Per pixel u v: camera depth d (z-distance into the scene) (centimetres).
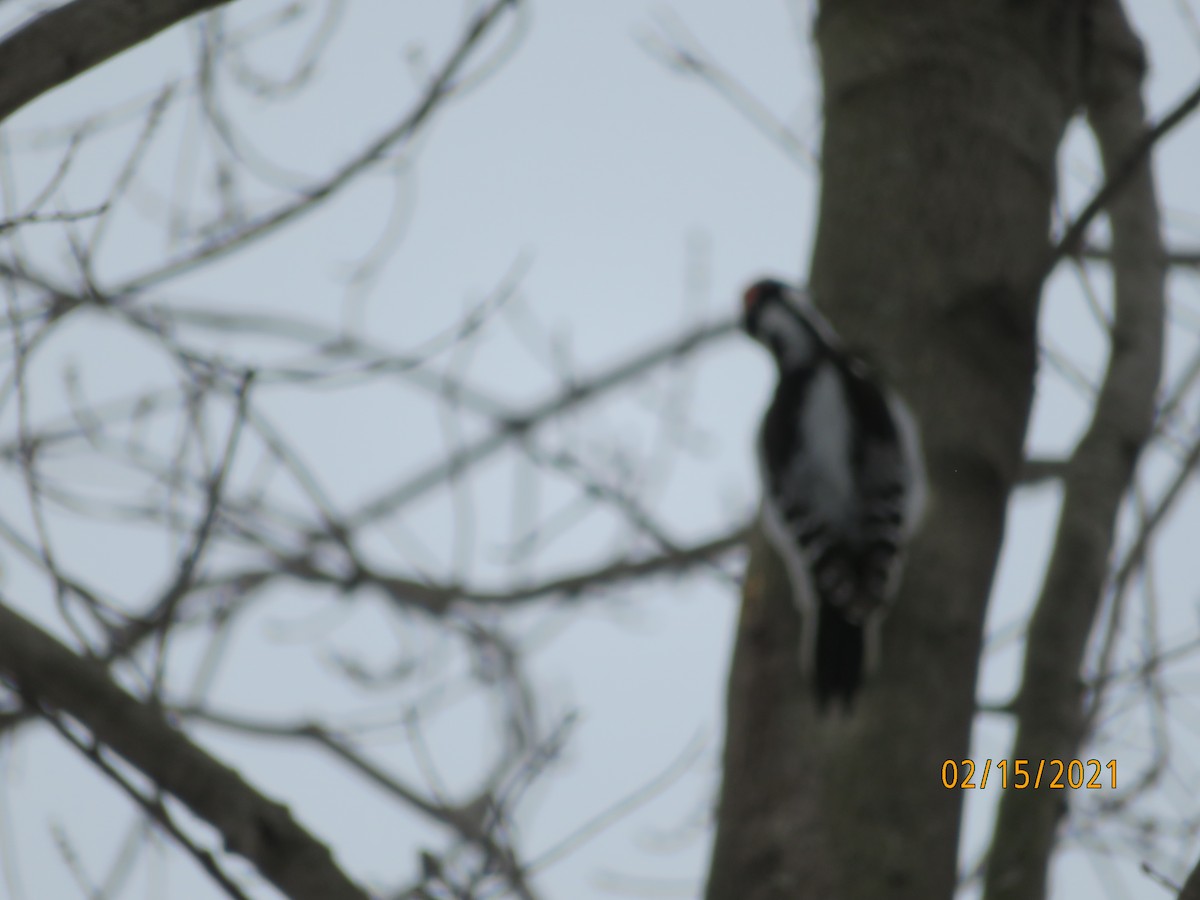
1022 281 790
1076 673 739
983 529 735
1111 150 932
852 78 849
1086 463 806
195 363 930
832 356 813
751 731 689
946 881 639
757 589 811
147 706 557
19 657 559
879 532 774
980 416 754
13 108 551
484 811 1055
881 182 813
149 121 795
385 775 1186
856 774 654
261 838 533
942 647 702
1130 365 852
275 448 1059
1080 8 877
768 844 642
